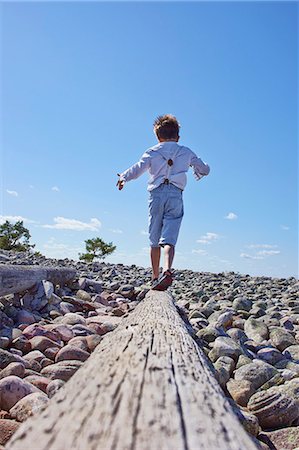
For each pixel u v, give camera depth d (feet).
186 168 15.25
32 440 2.59
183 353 5.09
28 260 38.75
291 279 43.06
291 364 11.22
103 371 3.99
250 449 2.77
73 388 3.55
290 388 8.70
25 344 10.92
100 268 41.09
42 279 17.47
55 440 2.58
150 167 15.15
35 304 15.85
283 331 14.05
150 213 15.20
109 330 13.67
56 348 10.85
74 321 14.38
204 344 12.51
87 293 20.67
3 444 5.60
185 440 2.66
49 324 13.82
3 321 13.07
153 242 15.17
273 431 7.24
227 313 16.02
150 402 3.20
